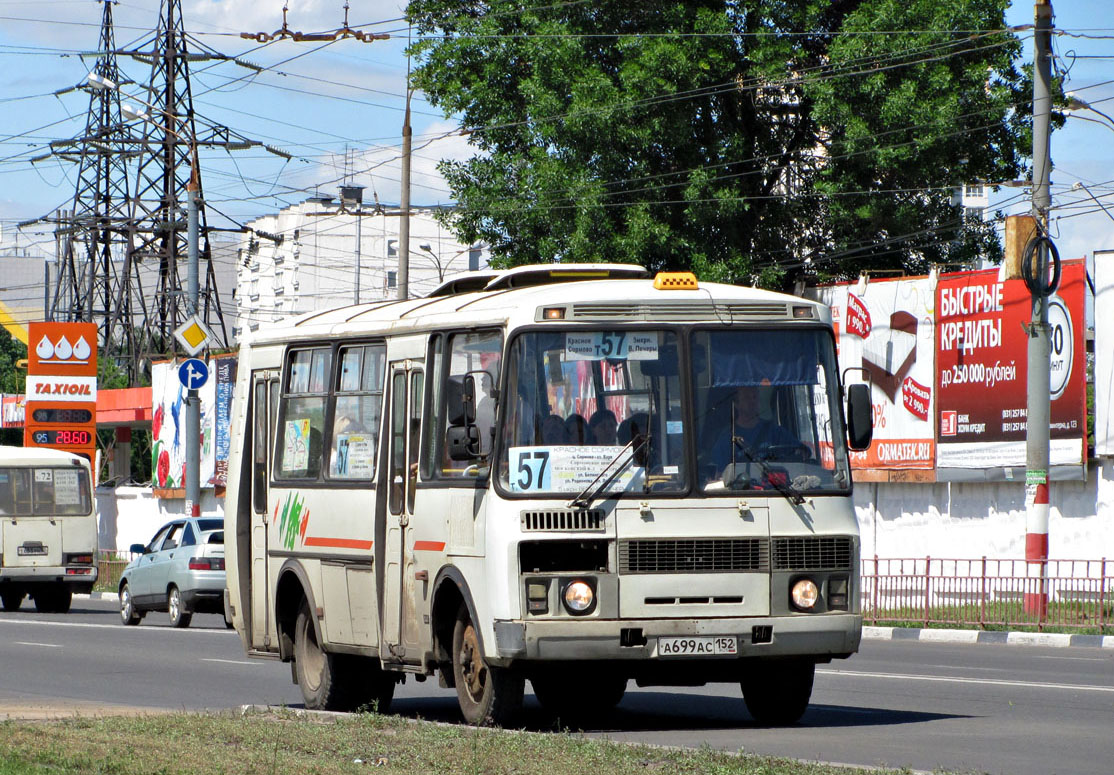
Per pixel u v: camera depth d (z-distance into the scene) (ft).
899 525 363.76
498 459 132.67
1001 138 432.25
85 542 397.60
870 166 425.69
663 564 132.26
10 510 390.21
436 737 125.08
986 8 419.74
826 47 458.91
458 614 139.44
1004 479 335.47
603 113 419.33
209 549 326.85
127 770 111.04
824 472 137.69
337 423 161.17
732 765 107.34
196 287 420.77
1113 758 119.75
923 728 140.05
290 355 172.86
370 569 152.25
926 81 415.64
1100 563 279.90
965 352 344.69
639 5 446.19
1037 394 287.07
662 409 135.03
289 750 121.60
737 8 447.42
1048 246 288.30
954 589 293.64
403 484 147.84
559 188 430.20
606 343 135.33
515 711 135.44
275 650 172.45
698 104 438.40
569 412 133.59
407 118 443.32
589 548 131.75
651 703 170.50
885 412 366.43
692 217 431.43
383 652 149.69
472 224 461.78
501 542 130.93
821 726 142.82
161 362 625.41
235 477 181.98
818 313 140.67
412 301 163.12
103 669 217.97
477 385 136.56
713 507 133.69
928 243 450.30
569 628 130.00
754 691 147.23
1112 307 315.58
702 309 137.90
